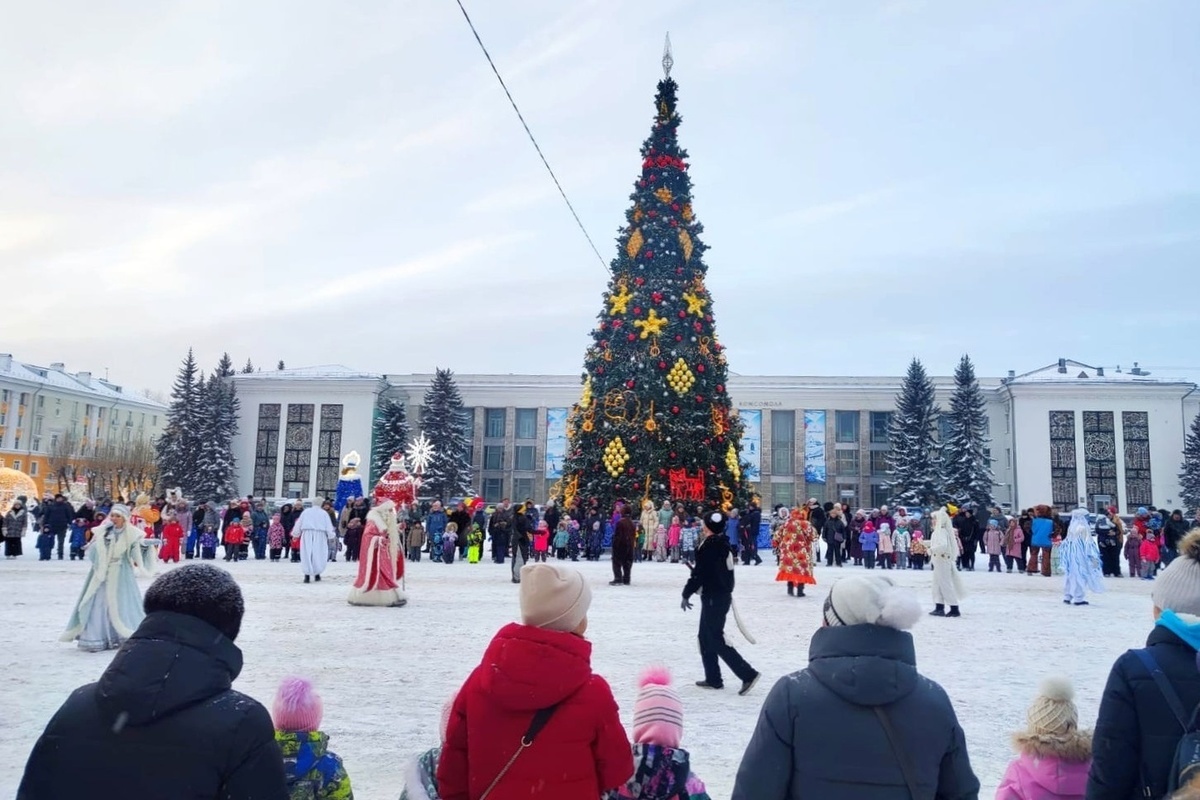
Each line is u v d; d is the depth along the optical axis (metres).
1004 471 75.12
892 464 66.31
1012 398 73.44
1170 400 71.31
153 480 81.62
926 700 2.96
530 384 79.50
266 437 77.19
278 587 18.95
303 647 11.05
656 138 33.75
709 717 7.94
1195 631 3.39
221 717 2.49
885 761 2.86
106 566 11.01
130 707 2.39
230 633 2.68
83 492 46.62
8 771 6.01
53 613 14.29
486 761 2.96
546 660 3.01
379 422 78.25
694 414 31.58
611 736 3.05
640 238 33.00
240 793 2.46
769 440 75.81
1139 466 71.00
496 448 79.50
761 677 9.78
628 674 9.62
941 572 15.77
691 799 3.37
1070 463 71.75
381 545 15.68
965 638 12.79
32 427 93.75
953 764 2.99
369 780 5.97
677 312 31.95
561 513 31.11
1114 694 3.45
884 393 75.31
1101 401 72.06
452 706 3.21
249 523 30.61
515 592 18.69
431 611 15.03
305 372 80.44
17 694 8.39
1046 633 13.43
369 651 10.83
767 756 3.01
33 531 45.00
